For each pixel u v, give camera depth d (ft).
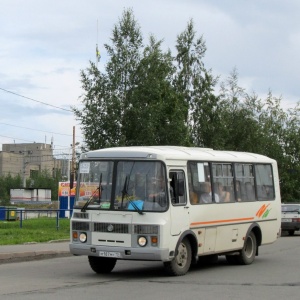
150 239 42.55
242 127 133.49
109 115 87.61
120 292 37.11
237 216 53.36
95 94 89.40
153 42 92.22
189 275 46.39
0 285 40.09
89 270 49.75
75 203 45.68
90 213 44.57
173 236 43.68
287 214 102.47
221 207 50.70
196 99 125.90
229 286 40.27
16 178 351.67
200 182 48.21
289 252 68.90
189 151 48.52
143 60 89.04
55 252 62.03
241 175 55.11
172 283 41.47
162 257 42.39
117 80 88.22
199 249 47.44
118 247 43.29
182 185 45.16
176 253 44.14
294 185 142.20
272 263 56.65
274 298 35.40
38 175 364.17
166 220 42.91
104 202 44.32
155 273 47.60
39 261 58.08
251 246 56.13
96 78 89.51
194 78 126.82
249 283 41.91
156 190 43.34
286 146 144.05
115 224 43.52
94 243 44.21
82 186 45.68
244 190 55.26
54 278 44.19
